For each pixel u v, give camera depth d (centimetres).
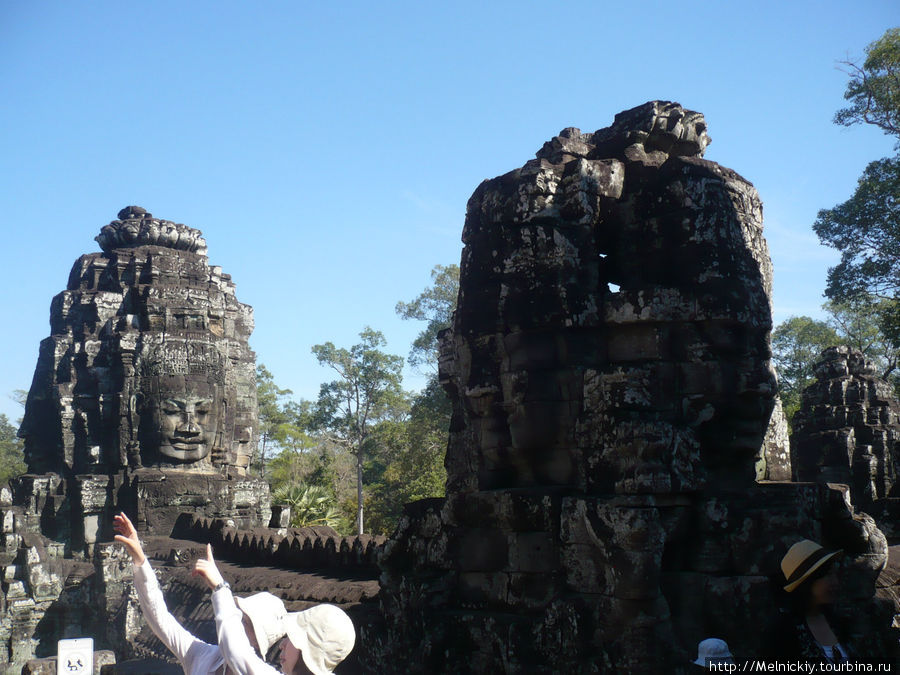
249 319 2658
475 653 698
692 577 655
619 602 630
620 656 621
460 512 751
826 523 741
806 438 1803
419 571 785
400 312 4331
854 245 2873
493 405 748
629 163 770
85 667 736
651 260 733
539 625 664
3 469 5203
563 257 724
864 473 1680
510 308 736
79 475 1955
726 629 629
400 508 4016
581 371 718
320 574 1099
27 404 2192
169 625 368
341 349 4672
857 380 1816
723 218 711
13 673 1725
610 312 713
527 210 737
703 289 692
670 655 620
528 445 719
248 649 326
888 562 866
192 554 1572
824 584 442
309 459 5312
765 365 721
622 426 665
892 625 749
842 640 515
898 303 2634
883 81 2494
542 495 698
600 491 678
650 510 636
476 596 738
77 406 2067
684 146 796
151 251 2159
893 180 2716
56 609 1792
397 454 4425
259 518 2061
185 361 2022
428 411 3991
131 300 2109
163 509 1897
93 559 1778
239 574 1229
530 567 702
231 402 2212
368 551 1048
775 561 640
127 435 1980
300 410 5741
